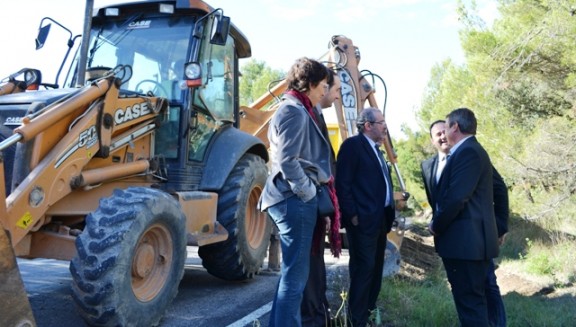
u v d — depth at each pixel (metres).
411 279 7.12
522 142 10.58
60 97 4.44
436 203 4.41
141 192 4.41
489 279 5.01
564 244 9.38
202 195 5.59
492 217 4.23
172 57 5.77
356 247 4.53
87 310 3.94
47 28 5.69
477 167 4.12
